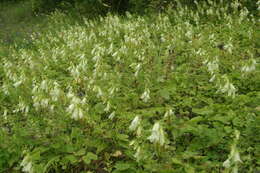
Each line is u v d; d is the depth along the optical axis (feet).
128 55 24.84
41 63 27.43
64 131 15.90
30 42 40.78
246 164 12.71
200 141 14.38
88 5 47.80
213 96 18.69
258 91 18.90
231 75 20.75
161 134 11.35
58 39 35.88
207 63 21.50
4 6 76.02
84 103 15.46
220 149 14.02
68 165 14.01
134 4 44.78
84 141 14.64
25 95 19.92
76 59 26.40
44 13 57.77
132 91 20.31
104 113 17.60
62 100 16.97
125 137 14.52
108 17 38.78
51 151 14.66
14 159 14.64
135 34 28.30
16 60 32.22
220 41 27.89
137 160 12.28
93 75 20.25
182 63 24.70
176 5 40.32
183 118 16.88
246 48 25.23
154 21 36.68
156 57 24.76
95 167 14.01
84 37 30.63
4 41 43.29
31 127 15.69
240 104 16.75
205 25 32.37
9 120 18.20
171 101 18.61
